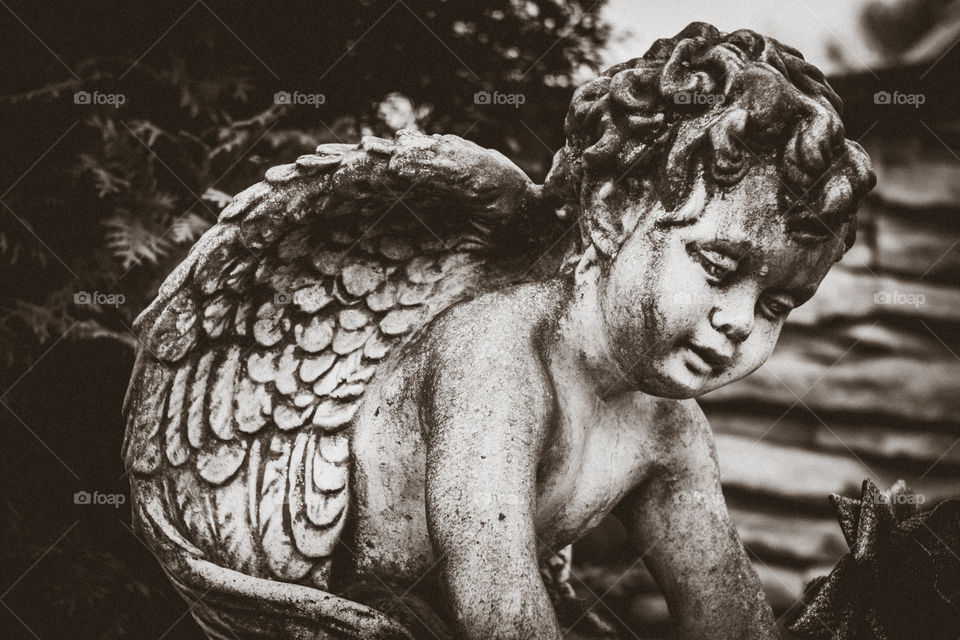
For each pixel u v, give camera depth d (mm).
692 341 792
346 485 853
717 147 779
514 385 807
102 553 1155
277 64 1227
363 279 865
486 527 783
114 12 1186
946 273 1511
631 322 801
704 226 782
